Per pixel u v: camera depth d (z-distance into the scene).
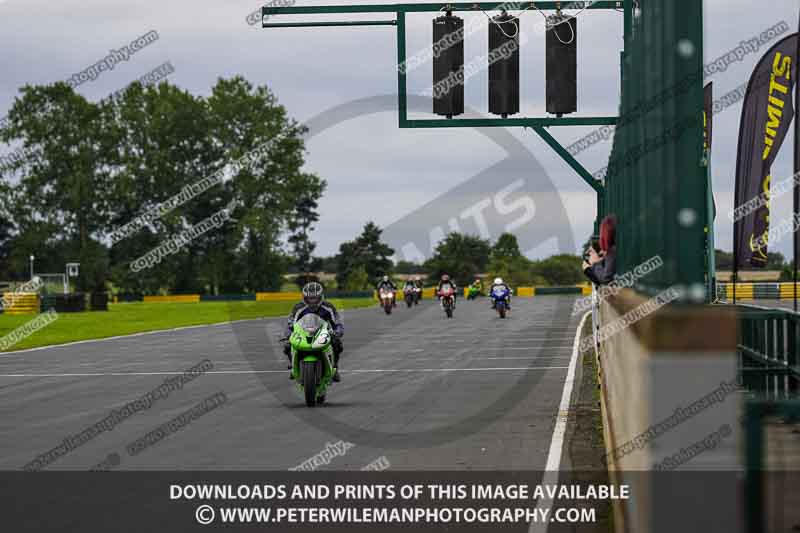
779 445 29.47
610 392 37.03
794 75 59.19
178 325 172.25
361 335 129.00
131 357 100.06
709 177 56.19
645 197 28.25
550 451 39.59
